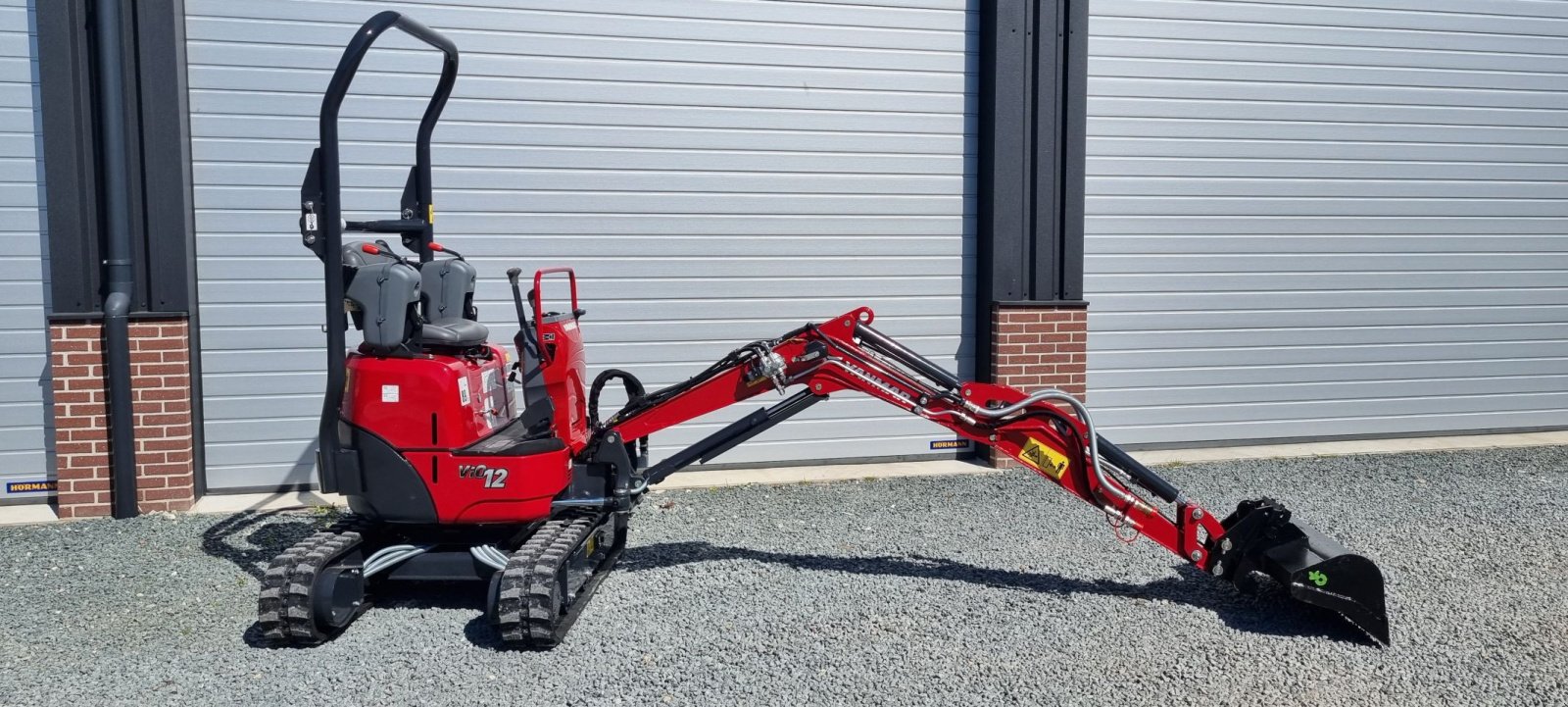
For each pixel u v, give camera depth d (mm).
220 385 7148
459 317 5148
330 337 4605
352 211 7246
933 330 8078
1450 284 8930
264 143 7070
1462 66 8711
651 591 5148
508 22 7316
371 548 4949
